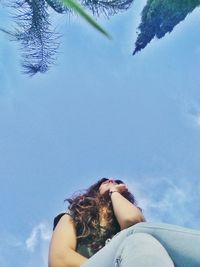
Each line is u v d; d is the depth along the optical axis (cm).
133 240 206
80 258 258
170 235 217
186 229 220
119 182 300
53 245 267
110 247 224
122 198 279
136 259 190
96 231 274
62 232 271
